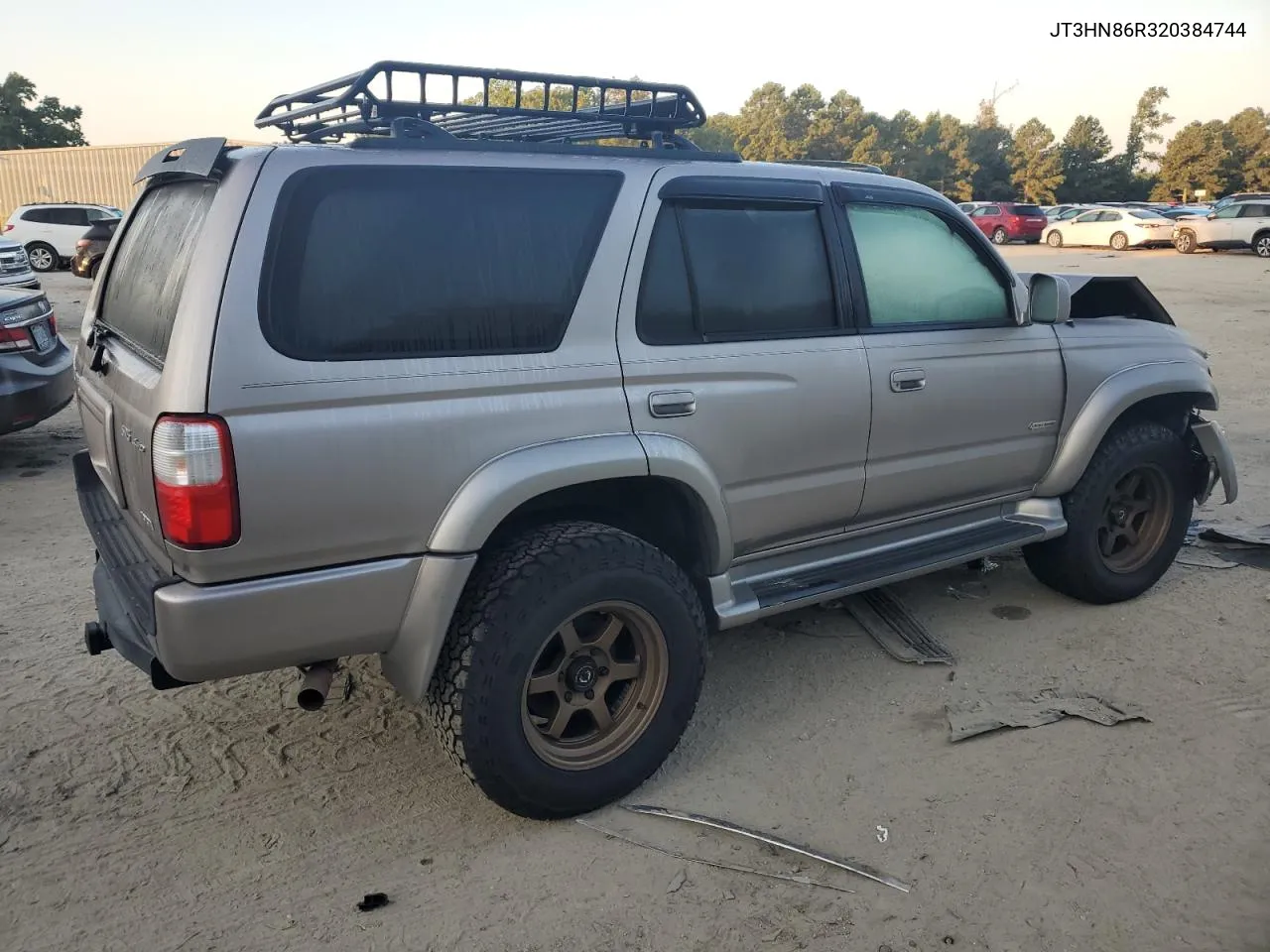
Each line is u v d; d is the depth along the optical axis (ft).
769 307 10.58
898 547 12.39
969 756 10.53
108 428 9.21
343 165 8.18
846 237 11.30
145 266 9.63
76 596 14.55
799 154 270.05
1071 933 7.94
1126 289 15.01
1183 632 13.53
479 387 8.52
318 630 8.11
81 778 10.07
